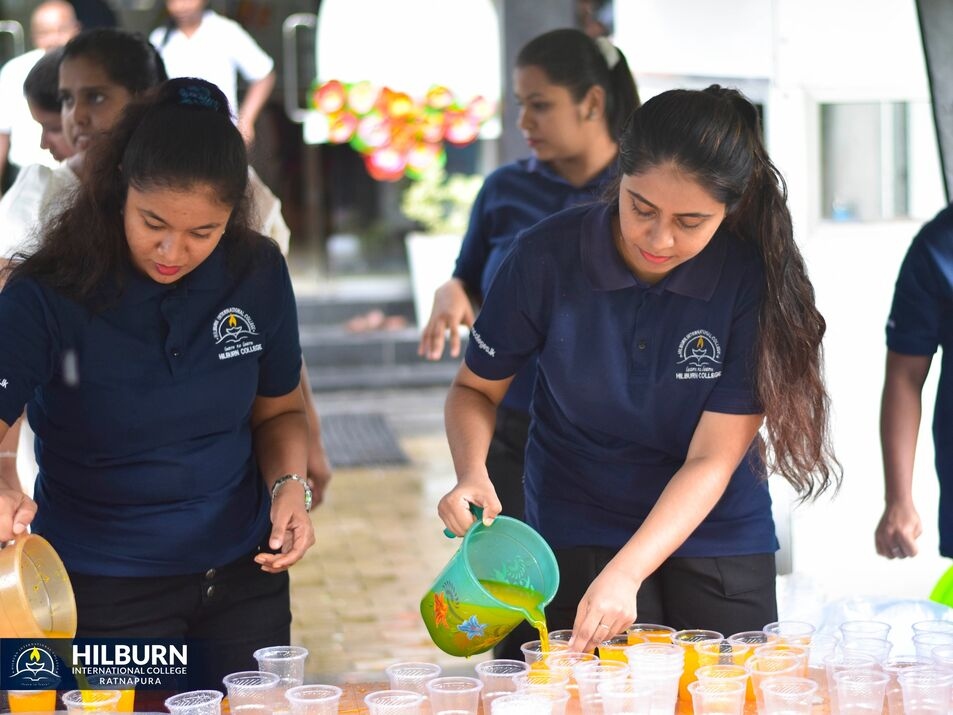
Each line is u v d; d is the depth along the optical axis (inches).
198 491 107.3
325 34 366.0
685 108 94.9
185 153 94.0
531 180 153.9
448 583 100.4
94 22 304.3
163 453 105.7
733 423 106.1
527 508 118.0
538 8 255.4
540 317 108.3
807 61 163.8
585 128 148.6
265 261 108.3
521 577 103.3
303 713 90.0
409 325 417.1
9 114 287.3
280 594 114.7
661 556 101.1
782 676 93.5
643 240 98.0
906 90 165.9
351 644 193.3
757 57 165.9
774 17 163.2
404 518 267.3
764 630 103.8
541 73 147.0
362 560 239.0
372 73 363.6
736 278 105.3
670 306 105.1
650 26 184.2
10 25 410.9
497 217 155.6
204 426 106.6
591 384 107.4
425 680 94.7
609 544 112.0
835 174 171.0
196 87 98.0
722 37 171.0
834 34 164.1
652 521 102.1
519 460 150.9
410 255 400.8
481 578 103.9
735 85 169.6
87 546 105.6
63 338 101.3
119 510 105.9
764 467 112.3
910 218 169.8
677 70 179.0
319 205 474.0
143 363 102.7
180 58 316.8
